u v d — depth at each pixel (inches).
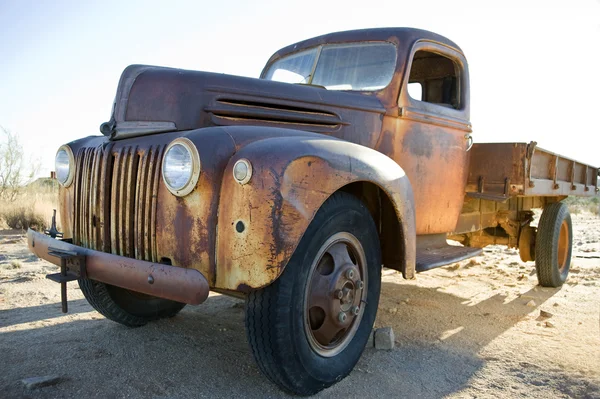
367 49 154.3
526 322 156.2
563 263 223.8
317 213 98.8
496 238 230.8
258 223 89.5
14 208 395.5
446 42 163.9
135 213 104.8
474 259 273.0
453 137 166.9
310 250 97.0
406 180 119.1
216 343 130.4
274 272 89.6
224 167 94.6
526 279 226.2
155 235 100.6
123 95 115.9
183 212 96.0
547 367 119.3
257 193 89.7
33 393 98.7
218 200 93.7
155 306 144.5
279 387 99.7
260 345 93.6
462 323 154.2
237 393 102.0
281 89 123.4
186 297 88.1
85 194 116.3
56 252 109.8
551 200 234.7
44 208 394.0
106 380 106.3
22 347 123.6
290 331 93.4
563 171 224.1
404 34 150.3
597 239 398.6
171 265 94.7
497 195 177.8
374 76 149.3
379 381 109.9
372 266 115.3
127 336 133.9
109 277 100.3
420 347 132.1
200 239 94.0
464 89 172.7
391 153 143.8
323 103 128.6
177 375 109.8
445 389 107.6
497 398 103.9
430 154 156.3
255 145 94.8
